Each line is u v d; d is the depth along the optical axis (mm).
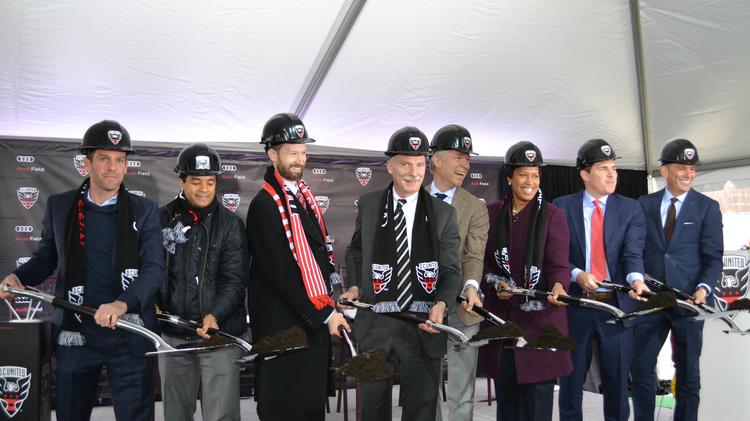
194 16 5359
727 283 5141
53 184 6887
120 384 3418
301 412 3357
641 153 8102
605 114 7477
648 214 5191
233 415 3559
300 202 3533
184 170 3637
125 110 6484
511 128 7609
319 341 3422
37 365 3475
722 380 4812
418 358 3430
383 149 7848
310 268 3389
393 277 3490
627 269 4605
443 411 6055
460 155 4188
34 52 5531
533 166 4254
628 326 4492
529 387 4012
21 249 6809
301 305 3338
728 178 7484
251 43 5754
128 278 3416
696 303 4711
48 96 6129
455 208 4078
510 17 5980
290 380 3357
